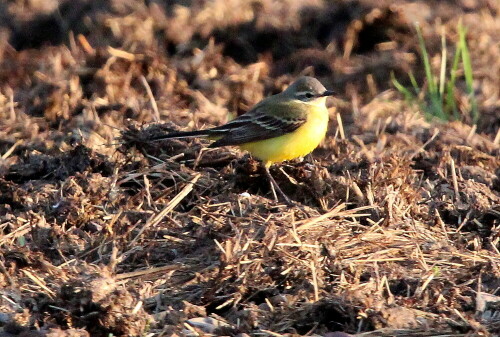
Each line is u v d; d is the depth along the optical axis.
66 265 11.08
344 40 20.67
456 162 14.69
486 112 17.75
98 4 21.80
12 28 21.88
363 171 13.80
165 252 11.37
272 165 13.88
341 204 12.43
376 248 11.47
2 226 12.02
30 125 15.95
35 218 11.97
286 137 13.69
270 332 9.52
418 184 13.66
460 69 19.44
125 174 13.29
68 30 21.66
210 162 13.80
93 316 9.46
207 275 10.74
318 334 9.62
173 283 10.68
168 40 20.55
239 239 10.86
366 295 9.97
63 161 13.68
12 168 13.81
